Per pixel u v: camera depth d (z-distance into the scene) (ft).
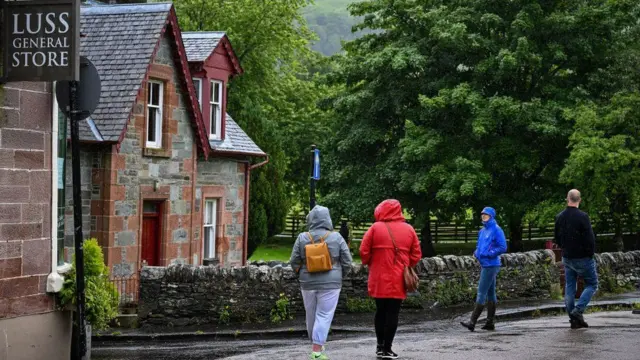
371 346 52.13
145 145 89.71
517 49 128.67
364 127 148.15
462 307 79.46
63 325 45.62
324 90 199.52
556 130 125.80
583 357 44.39
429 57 143.33
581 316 57.11
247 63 177.06
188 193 97.35
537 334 54.49
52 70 38.88
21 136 42.06
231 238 108.27
